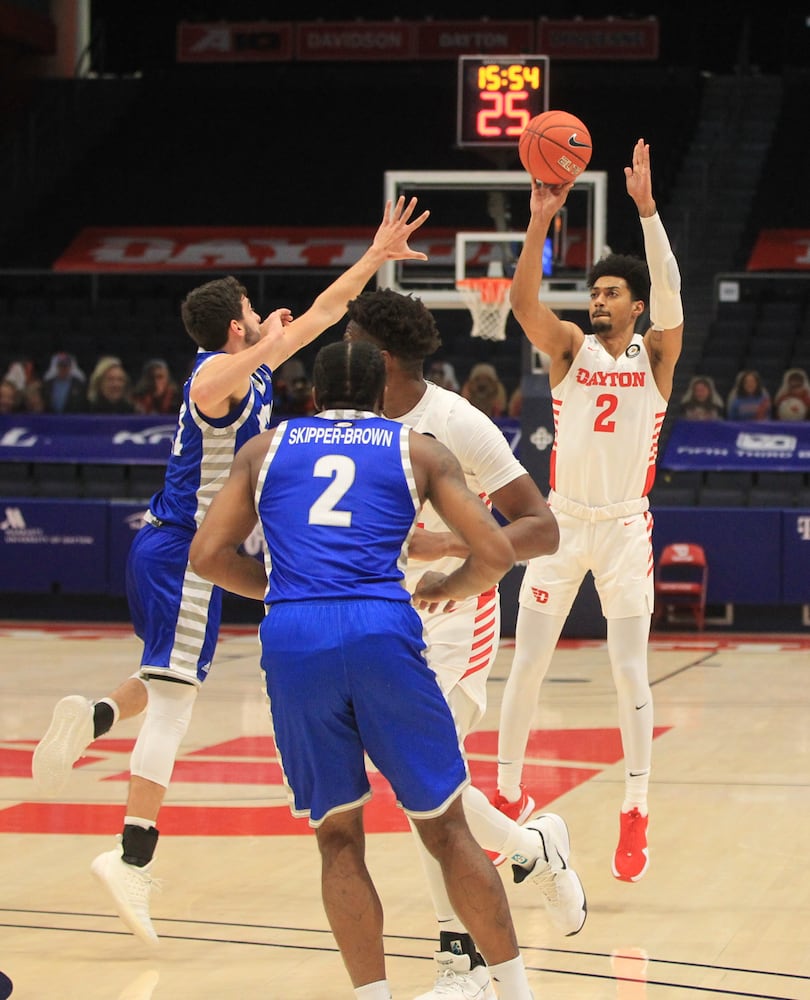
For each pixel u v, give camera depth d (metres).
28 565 18.09
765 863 6.52
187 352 23.12
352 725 4.08
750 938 5.38
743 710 11.11
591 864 6.52
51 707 11.16
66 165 30.25
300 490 4.18
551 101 30.59
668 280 6.06
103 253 26.58
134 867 5.27
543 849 5.16
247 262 25.80
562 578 6.24
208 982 4.89
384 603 4.02
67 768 5.62
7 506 18.09
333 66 33.50
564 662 14.20
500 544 4.09
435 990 4.55
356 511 4.12
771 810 7.59
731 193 27.28
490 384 19.03
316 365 4.41
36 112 31.00
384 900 5.90
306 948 5.26
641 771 6.14
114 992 4.79
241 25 32.28
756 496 18.09
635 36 31.28
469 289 15.98
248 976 4.95
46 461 19.25
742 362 21.77
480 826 4.98
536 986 4.81
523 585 6.34
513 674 6.34
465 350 23.02
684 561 16.95
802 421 18.61
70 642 15.89
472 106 15.41
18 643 15.77
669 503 18.30
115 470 19.22
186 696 5.68
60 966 5.07
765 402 19.36
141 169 29.89
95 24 33.59
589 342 6.24
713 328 22.72
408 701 3.99
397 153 29.88
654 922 5.61
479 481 4.79
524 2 34.19
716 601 17.06
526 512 4.64
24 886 6.15
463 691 5.03
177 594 5.66
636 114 30.02
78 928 5.54
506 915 4.06
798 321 22.89
